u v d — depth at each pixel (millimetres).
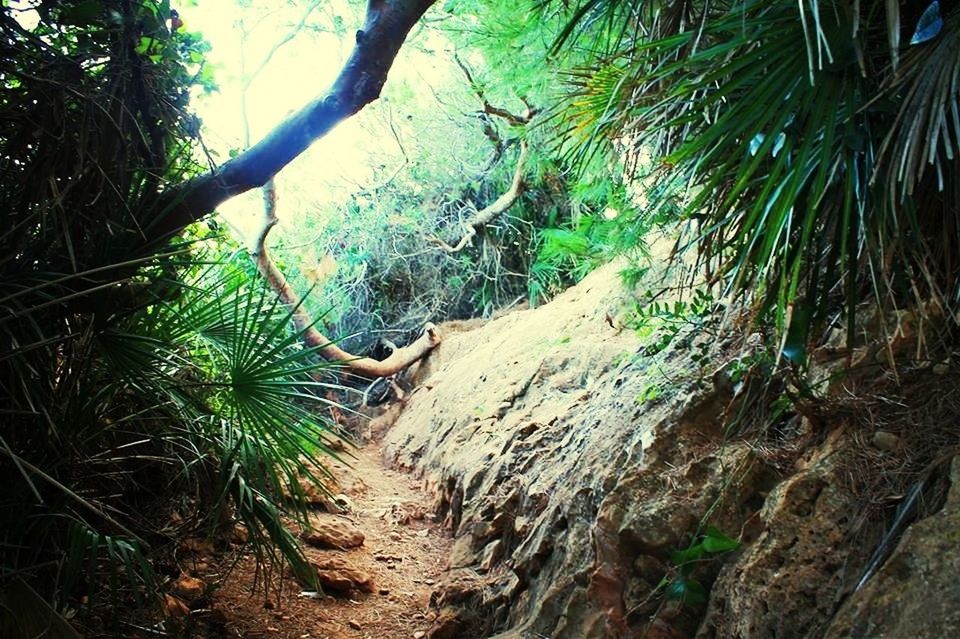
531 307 9375
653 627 2711
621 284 5754
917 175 1910
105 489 3658
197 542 4238
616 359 5277
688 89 2270
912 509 2133
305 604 4203
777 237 2082
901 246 2066
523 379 6191
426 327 9516
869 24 2150
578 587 3119
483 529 4789
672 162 2297
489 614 4008
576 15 2953
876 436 2428
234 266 4641
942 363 2430
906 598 1875
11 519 2855
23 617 2492
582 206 7734
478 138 9469
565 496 3811
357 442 8422
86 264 3082
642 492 3076
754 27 2279
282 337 3721
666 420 3230
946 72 1881
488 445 5629
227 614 3863
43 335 2891
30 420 2959
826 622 2162
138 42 3232
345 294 10094
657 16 2953
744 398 3012
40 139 2975
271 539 3457
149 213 3273
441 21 7406
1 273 2939
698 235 2787
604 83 3094
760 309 2445
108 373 3271
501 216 9797
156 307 3432
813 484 2465
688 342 3822
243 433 3420
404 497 6480
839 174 2205
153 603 3424
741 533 2639
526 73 5168
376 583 4645
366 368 9031
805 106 2047
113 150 3145
